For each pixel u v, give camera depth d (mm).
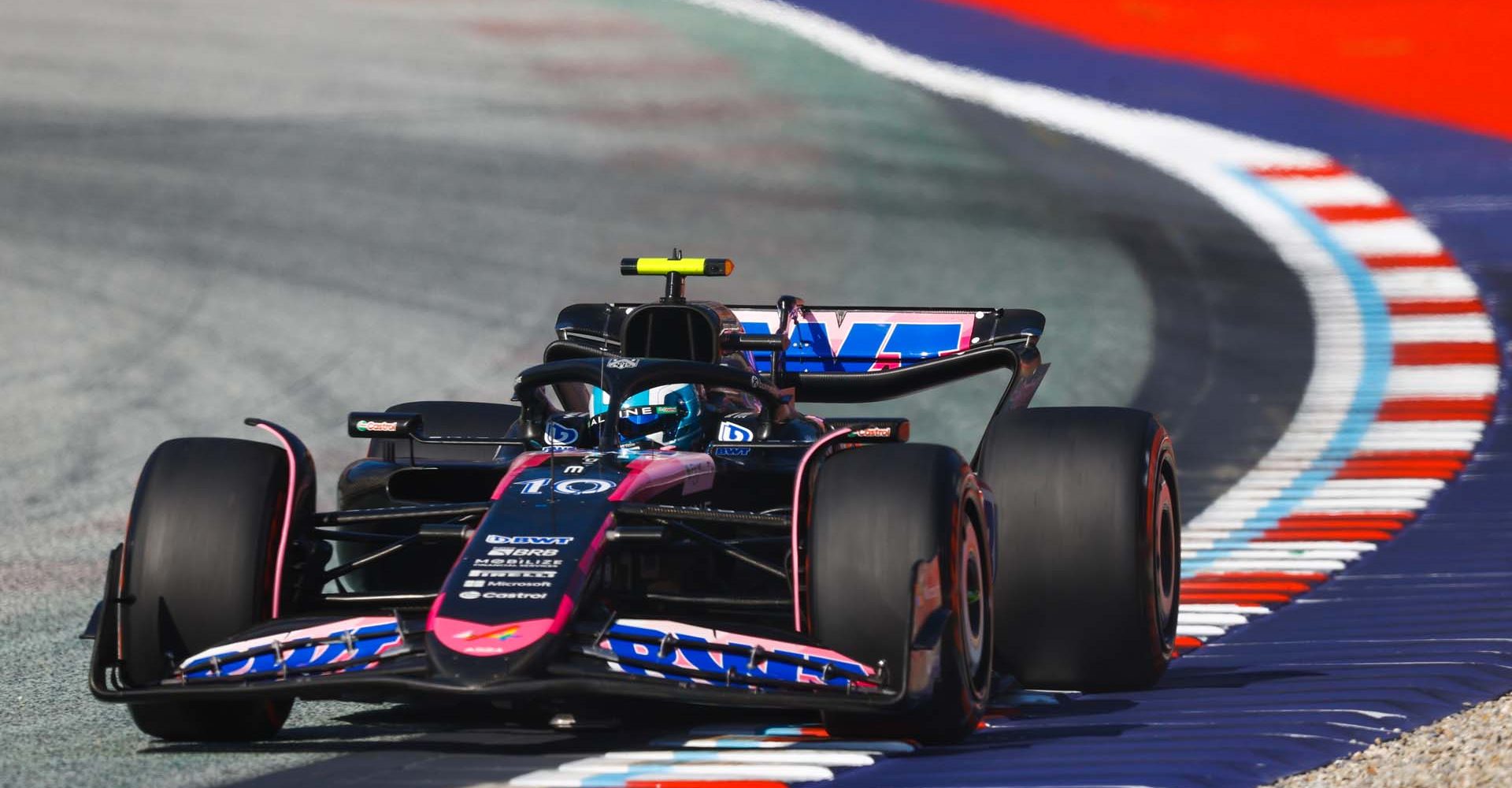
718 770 17469
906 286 67000
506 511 18891
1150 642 21703
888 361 27359
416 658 17297
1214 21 117875
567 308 28516
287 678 17594
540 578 17562
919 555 17906
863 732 18750
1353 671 22250
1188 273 69250
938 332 27141
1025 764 17812
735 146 91875
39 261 67000
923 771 17531
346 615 18594
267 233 72938
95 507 38406
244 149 87438
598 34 116812
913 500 18141
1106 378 52656
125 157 84938
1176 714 20328
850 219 78125
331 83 102250
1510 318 60312
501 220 76438
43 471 42031
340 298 63062
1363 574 29172
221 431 46312
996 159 91375
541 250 71562
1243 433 44938
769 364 27453
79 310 60219
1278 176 89062
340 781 17453
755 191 83000
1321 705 20359
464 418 27531
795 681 17484
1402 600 26984
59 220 73500
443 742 19297
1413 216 79688
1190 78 107750
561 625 17078
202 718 19172
